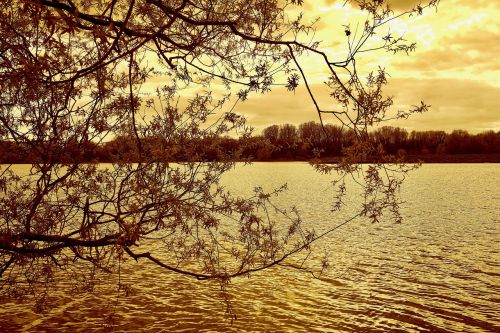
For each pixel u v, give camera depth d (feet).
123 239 14.16
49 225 16.75
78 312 41.55
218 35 15.92
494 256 71.10
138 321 41.39
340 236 86.07
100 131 16.21
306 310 46.39
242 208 17.81
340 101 13.33
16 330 37.45
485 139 507.71
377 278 58.59
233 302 47.73
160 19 14.70
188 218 16.20
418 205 135.33
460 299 50.83
